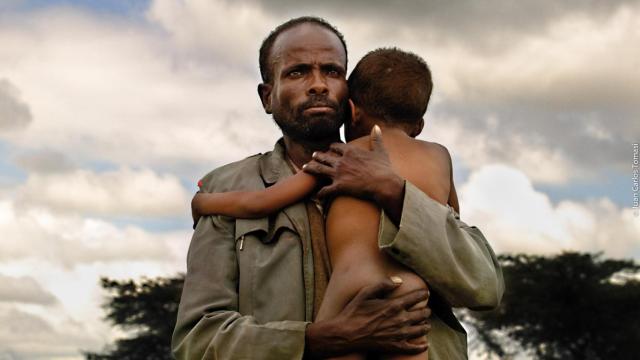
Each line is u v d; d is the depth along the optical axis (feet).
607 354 151.74
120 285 145.48
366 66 13.94
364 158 12.96
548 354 155.53
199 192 14.52
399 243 12.35
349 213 12.89
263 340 12.50
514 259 157.69
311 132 13.71
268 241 13.35
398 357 12.40
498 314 151.84
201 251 13.62
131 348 143.02
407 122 13.94
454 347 13.34
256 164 14.34
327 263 13.23
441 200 13.41
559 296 155.02
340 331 12.26
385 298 12.43
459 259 12.78
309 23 14.03
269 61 14.26
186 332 13.32
